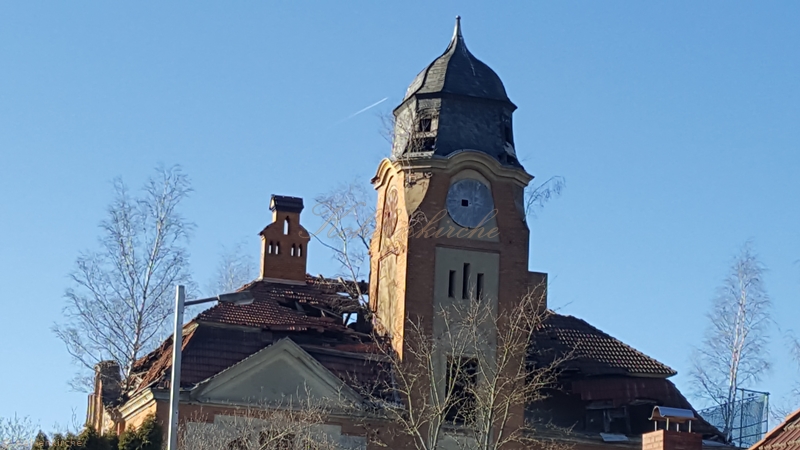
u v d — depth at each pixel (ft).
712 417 207.92
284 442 169.89
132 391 191.01
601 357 198.80
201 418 172.04
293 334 188.96
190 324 188.85
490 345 190.70
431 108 199.62
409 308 189.47
